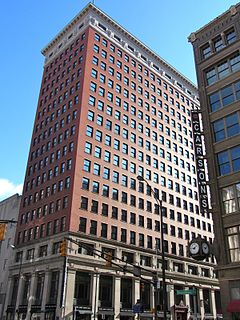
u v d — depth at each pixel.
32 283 60.16
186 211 83.25
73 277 54.25
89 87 71.88
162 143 84.31
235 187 28.94
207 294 77.75
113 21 84.19
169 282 69.12
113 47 82.56
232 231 27.91
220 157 31.16
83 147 65.25
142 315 60.47
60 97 77.19
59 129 72.31
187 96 100.12
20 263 64.50
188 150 92.19
